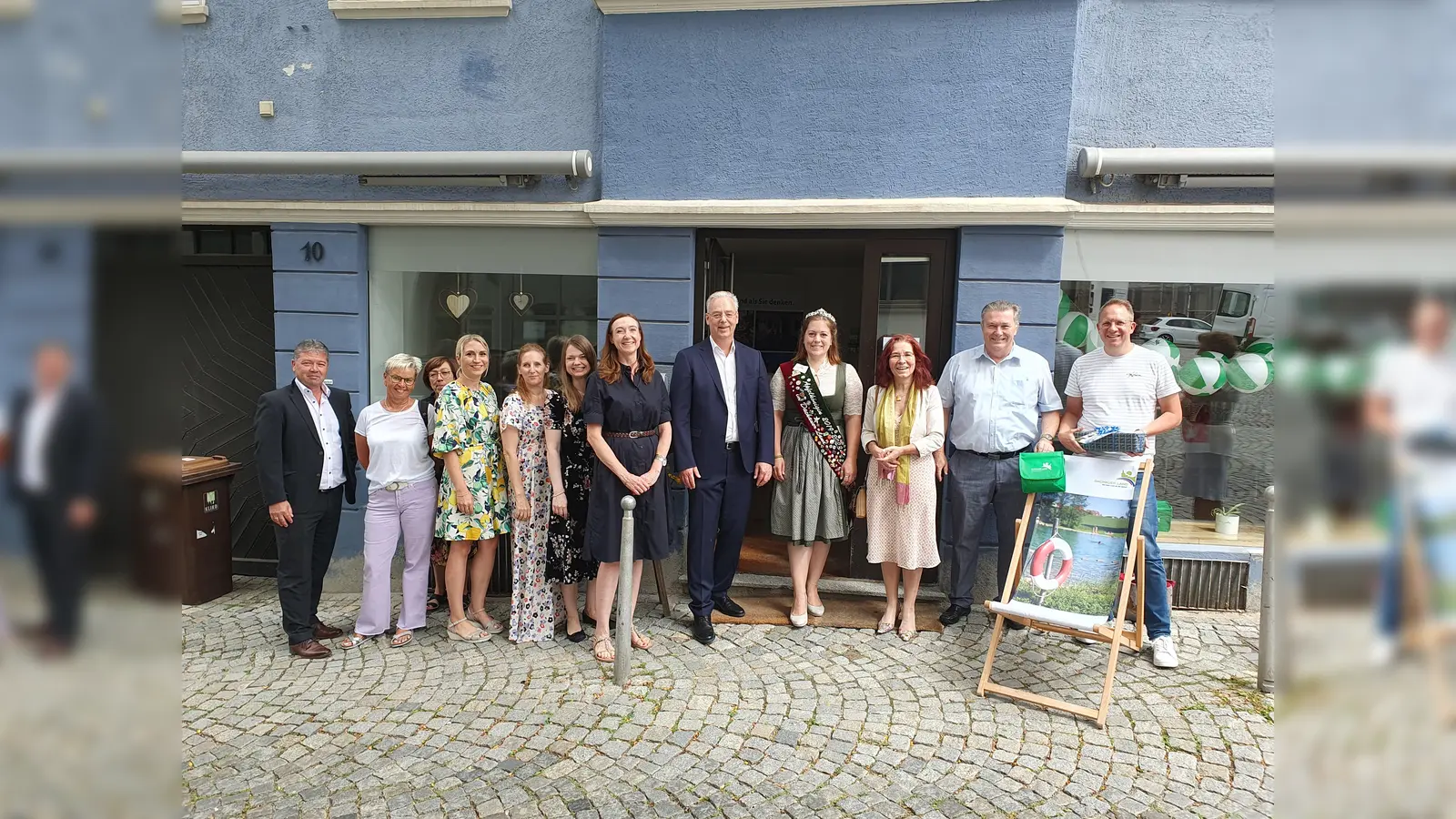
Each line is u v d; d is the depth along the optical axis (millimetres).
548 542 4273
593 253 5215
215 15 5098
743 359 4340
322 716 3453
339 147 5137
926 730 3355
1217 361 4820
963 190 4695
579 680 3811
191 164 4871
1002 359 4355
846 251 6305
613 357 4004
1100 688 3727
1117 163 4438
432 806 2822
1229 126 4586
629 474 3898
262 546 5547
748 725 3391
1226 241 4730
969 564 4500
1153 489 4023
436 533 4262
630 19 4824
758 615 4625
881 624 4418
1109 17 4598
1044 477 3641
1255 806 2838
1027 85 4578
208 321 5457
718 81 4812
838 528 4406
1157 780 2996
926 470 4223
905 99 4691
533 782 2973
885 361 4281
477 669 3934
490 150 5074
